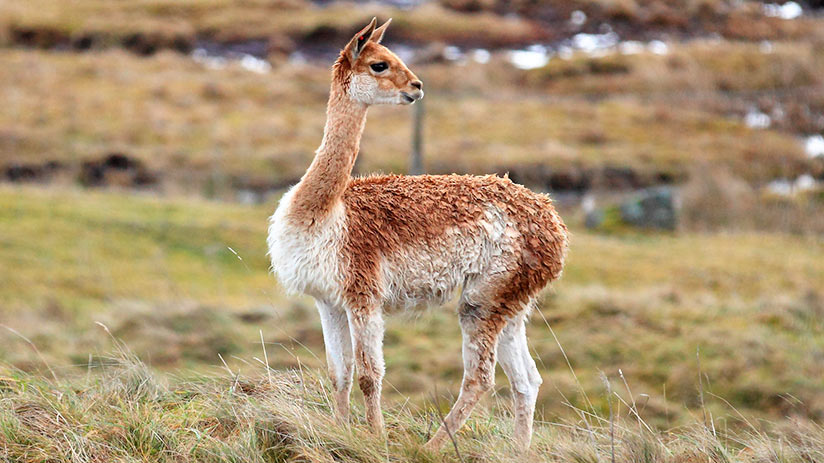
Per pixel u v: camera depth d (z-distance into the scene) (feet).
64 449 66.18
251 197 324.19
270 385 78.95
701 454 70.79
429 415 79.30
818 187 343.05
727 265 250.78
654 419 139.44
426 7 551.18
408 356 162.09
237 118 393.50
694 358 163.63
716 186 324.80
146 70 444.55
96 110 382.22
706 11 563.89
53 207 256.93
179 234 248.93
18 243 226.79
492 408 86.17
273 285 220.84
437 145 370.94
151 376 81.20
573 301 189.26
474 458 69.15
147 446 67.77
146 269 222.28
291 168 343.26
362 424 76.23
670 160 374.02
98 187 317.83
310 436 68.33
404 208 77.15
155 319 174.60
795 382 153.48
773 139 403.34
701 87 459.73
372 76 76.43
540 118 415.03
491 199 78.54
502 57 489.67
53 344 160.97
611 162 365.20
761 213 314.55
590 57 487.61
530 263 78.13
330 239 74.43
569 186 355.36
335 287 74.23
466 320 78.33
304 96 430.20
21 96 388.57
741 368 159.02
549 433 82.33
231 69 453.99
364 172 338.54
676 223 301.63
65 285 204.54
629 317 182.39
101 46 480.23
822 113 437.99
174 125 373.40
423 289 77.77
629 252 262.26
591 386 149.59
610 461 69.26
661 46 518.78
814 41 521.24
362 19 520.42
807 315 193.77
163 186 322.14
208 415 73.77
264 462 66.33
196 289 211.41
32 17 496.64
